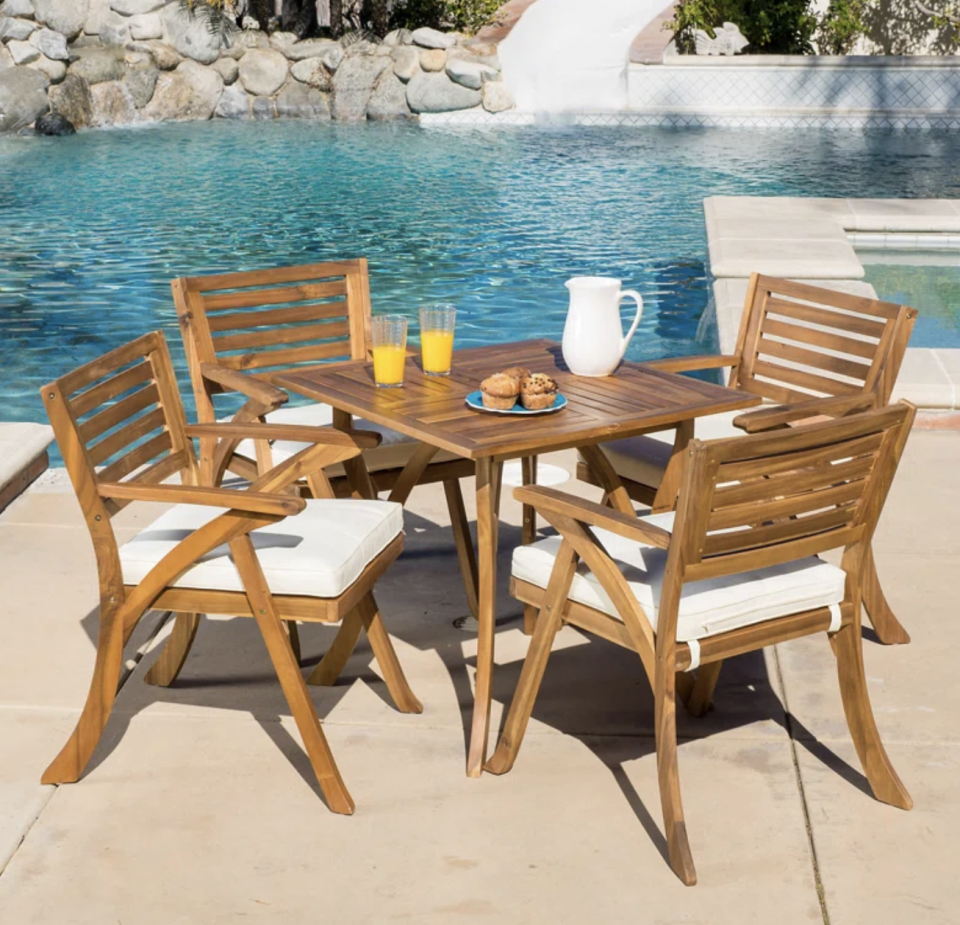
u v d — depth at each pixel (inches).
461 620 149.1
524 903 99.2
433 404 123.5
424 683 134.2
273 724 126.0
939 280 323.3
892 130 636.1
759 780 115.8
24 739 123.1
